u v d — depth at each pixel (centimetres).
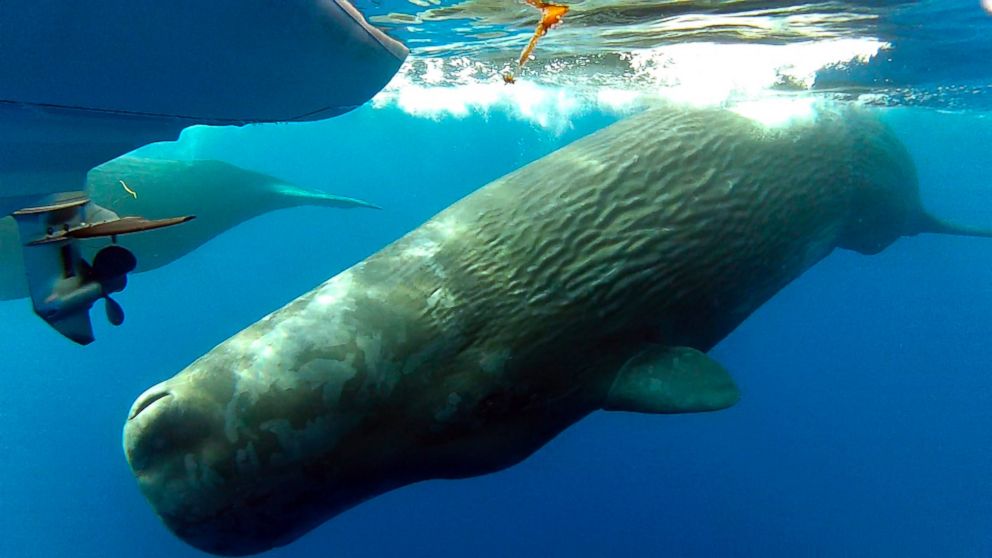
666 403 489
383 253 516
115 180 1095
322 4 287
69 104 296
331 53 321
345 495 468
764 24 1002
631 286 516
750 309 627
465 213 535
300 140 3431
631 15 959
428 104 2273
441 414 466
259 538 446
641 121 623
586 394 513
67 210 385
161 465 418
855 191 793
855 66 1223
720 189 585
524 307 489
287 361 436
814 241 703
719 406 480
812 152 713
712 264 561
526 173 566
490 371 474
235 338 458
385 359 452
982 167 3719
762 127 672
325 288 488
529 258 503
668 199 554
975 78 1383
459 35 1107
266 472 425
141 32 253
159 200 1140
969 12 926
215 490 419
